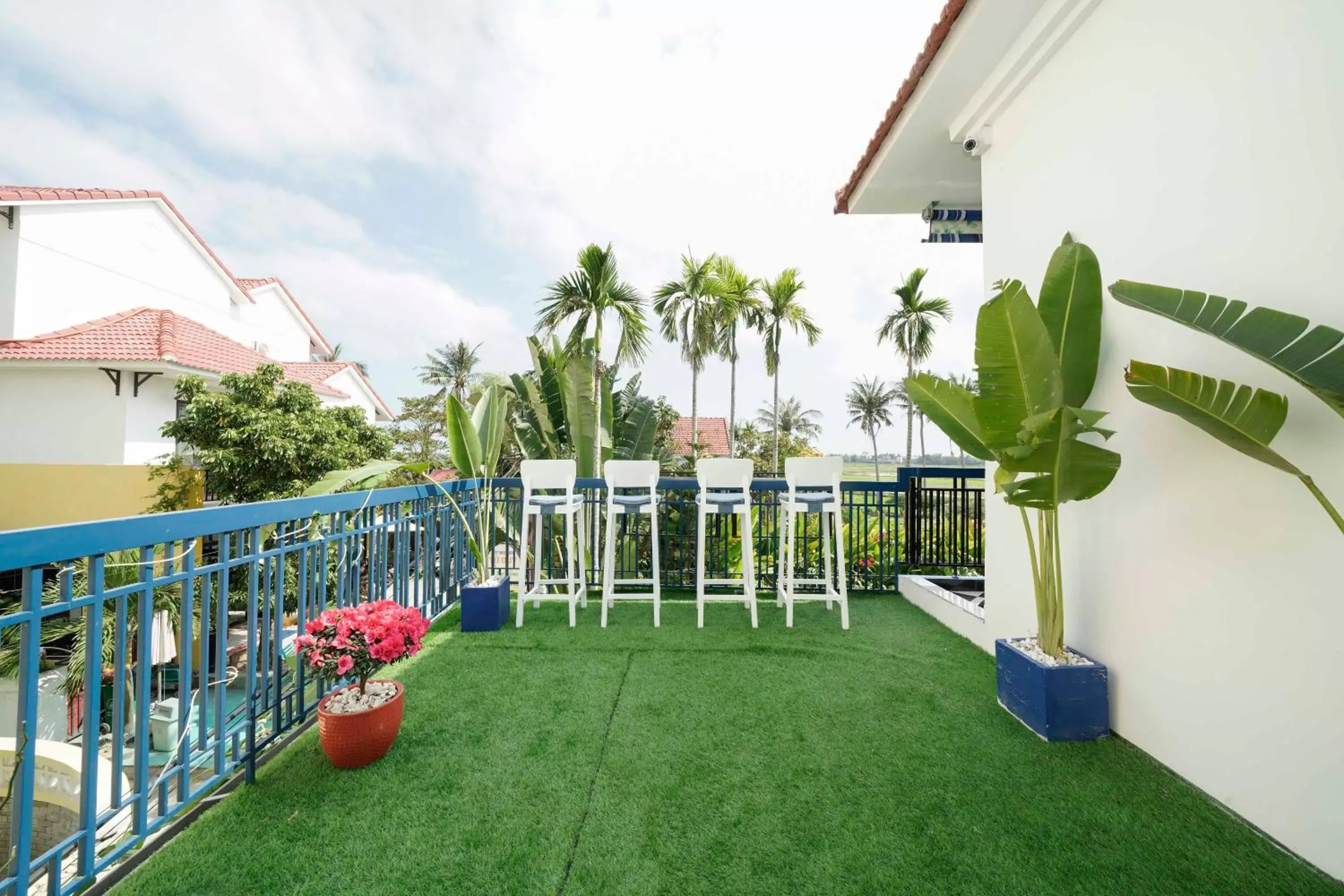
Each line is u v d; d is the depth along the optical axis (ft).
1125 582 7.88
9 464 32.53
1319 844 5.34
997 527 11.16
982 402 7.69
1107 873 5.26
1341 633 5.24
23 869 4.40
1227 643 6.34
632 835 5.78
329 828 5.85
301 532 8.49
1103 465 7.09
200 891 4.96
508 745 7.58
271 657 7.80
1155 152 7.39
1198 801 6.43
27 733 4.43
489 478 15.76
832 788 6.61
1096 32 8.51
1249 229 6.11
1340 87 5.24
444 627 13.20
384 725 7.14
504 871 5.25
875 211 17.80
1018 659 8.45
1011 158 10.96
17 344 34.99
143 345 36.70
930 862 5.40
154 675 23.53
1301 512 5.60
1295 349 4.71
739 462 13.20
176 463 31.14
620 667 10.52
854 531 18.03
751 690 9.45
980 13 9.38
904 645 11.82
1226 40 6.37
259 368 33.22
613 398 29.89
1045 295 8.46
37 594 4.52
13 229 36.83
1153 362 7.42
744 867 5.32
